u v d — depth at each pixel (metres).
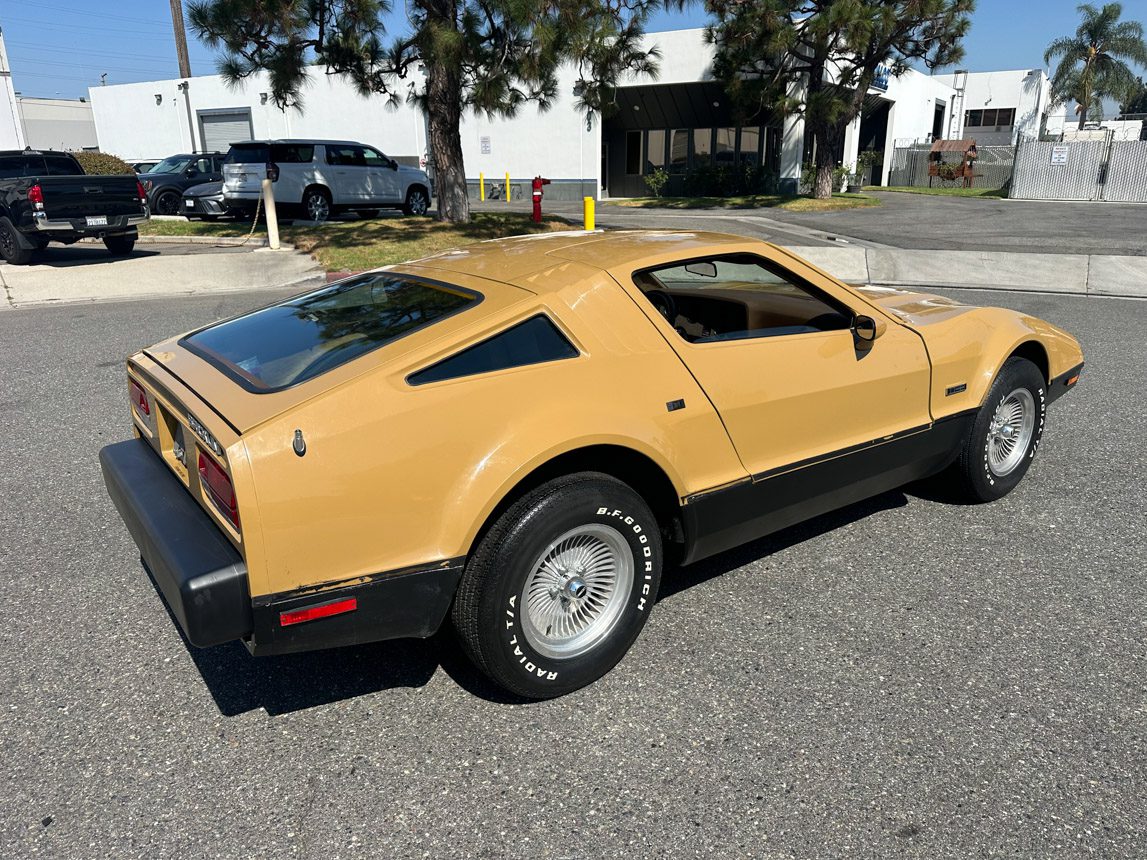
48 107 63.09
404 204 20.64
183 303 11.24
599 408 2.83
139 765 2.66
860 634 3.32
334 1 14.23
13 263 13.77
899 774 2.55
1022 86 54.19
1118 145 29.22
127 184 14.06
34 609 3.60
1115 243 15.82
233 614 2.40
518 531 2.66
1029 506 4.50
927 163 41.69
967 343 4.09
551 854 2.28
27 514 4.57
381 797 2.51
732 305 3.74
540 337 2.83
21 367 7.72
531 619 2.83
